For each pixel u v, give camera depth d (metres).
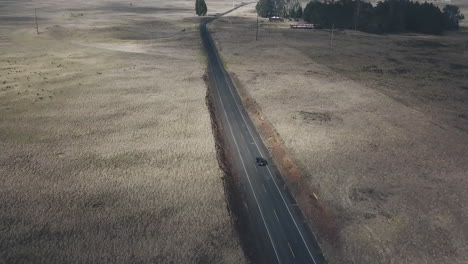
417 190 47.56
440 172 51.72
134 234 38.75
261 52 126.00
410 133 63.72
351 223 41.72
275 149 59.19
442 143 60.22
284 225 42.12
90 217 40.97
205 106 73.94
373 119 69.56
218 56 120.06
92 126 63.38
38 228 39.09
